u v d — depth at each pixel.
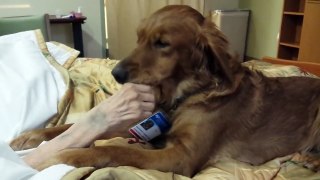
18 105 1.32
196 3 4.29
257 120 1.15
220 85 1.11
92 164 0.87
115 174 0.75
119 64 1.12
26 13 3.58
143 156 0.93
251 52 4.69
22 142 1.15
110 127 1.00
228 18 4.35
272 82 1.27
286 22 3.90
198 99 1.11
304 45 3.56
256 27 4.52
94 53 4.09
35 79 1.45
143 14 4.02
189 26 1.12
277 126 1.18
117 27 3.99
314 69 1.91
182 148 1.00
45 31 2.95
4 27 2.78
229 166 1.04
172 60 1.11
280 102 1.21
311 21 3.44
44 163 0.87
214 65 1.12
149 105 1.04
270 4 4.21
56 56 1.88
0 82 1.41
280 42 3.95
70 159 0.86
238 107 1.13
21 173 0.76
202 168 1.04
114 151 0.91
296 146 1.19
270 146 1.16
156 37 1.11
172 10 1.16
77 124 1.01
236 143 1.11
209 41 1.10
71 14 3.65
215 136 1.07
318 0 3.34
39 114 1.33
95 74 1.77
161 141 1.10
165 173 0.86
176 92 1.14
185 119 1.08
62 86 1.53
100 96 1.56
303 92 1.26
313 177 1.00
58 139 0.99
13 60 1.55
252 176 0.97
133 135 1.10
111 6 3.90
